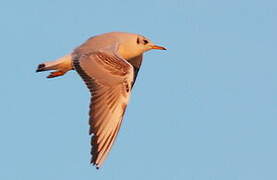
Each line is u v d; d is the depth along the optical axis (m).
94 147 15.48
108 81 16.27
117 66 16.62
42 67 18.44
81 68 16.97
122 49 20.03
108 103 15.95
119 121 15.84
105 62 16.92
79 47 18.66
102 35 19.55
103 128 15.66
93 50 18.02
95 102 16.02
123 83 16.19
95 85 16.34
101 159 15.46
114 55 17.36
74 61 17.42
